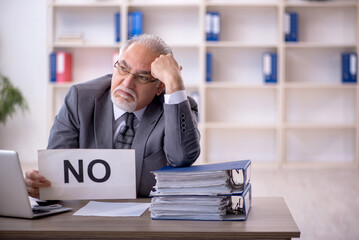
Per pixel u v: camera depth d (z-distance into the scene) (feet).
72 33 20.02
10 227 4.50
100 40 20.67
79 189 5.33
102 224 4.60
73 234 4.40
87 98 6.19
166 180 4.78
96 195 5.35
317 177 17.87
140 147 5.96
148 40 5.67
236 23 20.54
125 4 19.61
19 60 21.38
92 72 20.66
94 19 20.62
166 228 4.45
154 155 5.95
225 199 4.87
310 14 20.43
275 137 21.12
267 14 20.47
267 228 4.44
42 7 21.27
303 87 20.71
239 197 5.51
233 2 19.80
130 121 6.09
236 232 4.35
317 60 20.63
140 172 5.95
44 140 21.57
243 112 21.02
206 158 21.24
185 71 20.75
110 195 5.34
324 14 20.43
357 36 19.95
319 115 21.02
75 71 20.63
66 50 20.61
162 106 6.09
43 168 5.32
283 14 19.69
